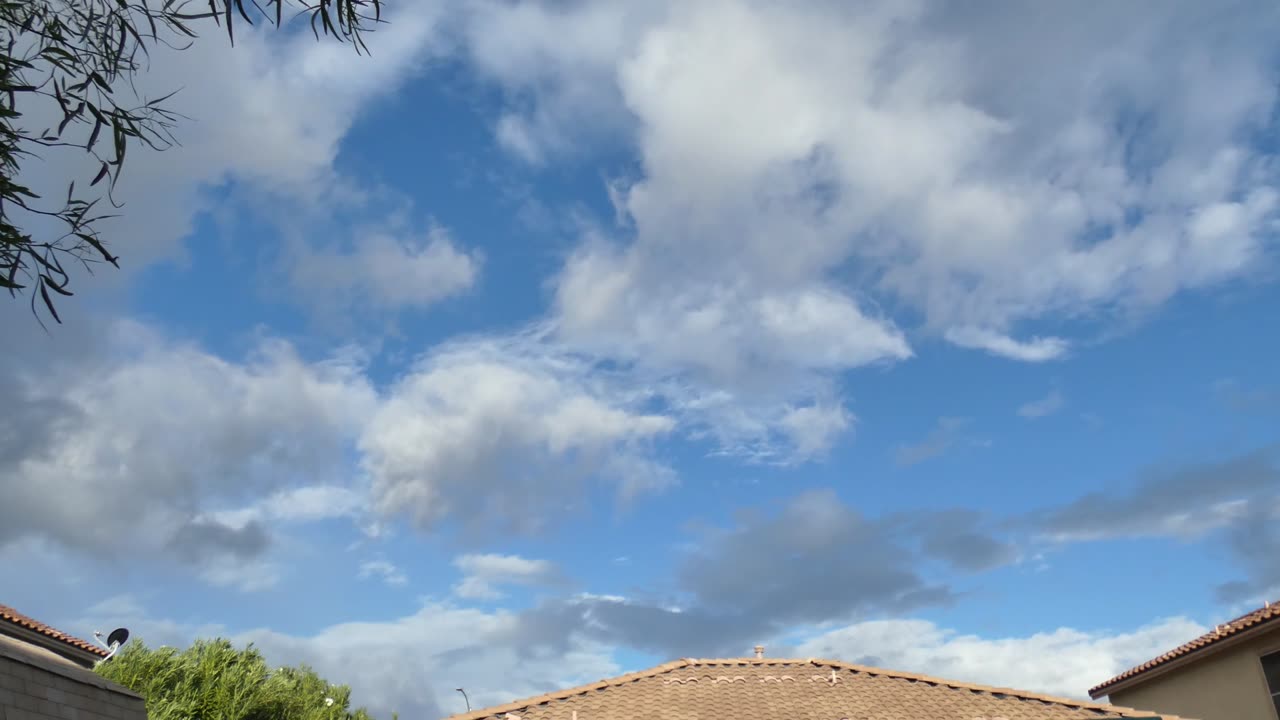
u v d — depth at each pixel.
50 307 6.06
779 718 19.25
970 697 20.23
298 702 30.73
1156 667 26.00
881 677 21.73
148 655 26.44
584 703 20.47
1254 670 22.58
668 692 20.92
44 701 11.15
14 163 5.96
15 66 5.92
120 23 6.19
